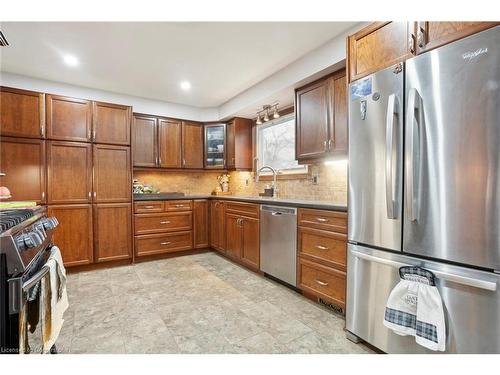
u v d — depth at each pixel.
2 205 1.67
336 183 2.89
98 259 3.18
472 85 1.17
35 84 3.17
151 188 4.06
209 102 4.20
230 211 3.50
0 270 0.86
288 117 3.64
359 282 1.66
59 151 2.97
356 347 1.64
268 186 3.90
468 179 1.18
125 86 3.48
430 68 1.30
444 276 1.24
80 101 3.10
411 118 1.33
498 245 1.10
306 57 2.62
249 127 4.29
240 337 1.75
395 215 1.44
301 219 2.37
